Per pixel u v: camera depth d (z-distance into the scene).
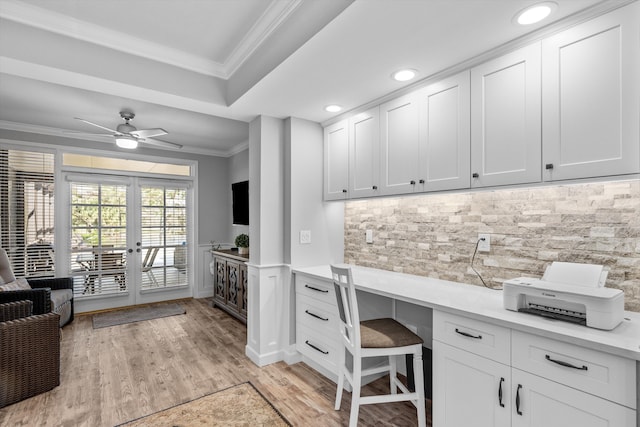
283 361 2.93
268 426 2.00
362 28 1.58
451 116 1.96
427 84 2.11
